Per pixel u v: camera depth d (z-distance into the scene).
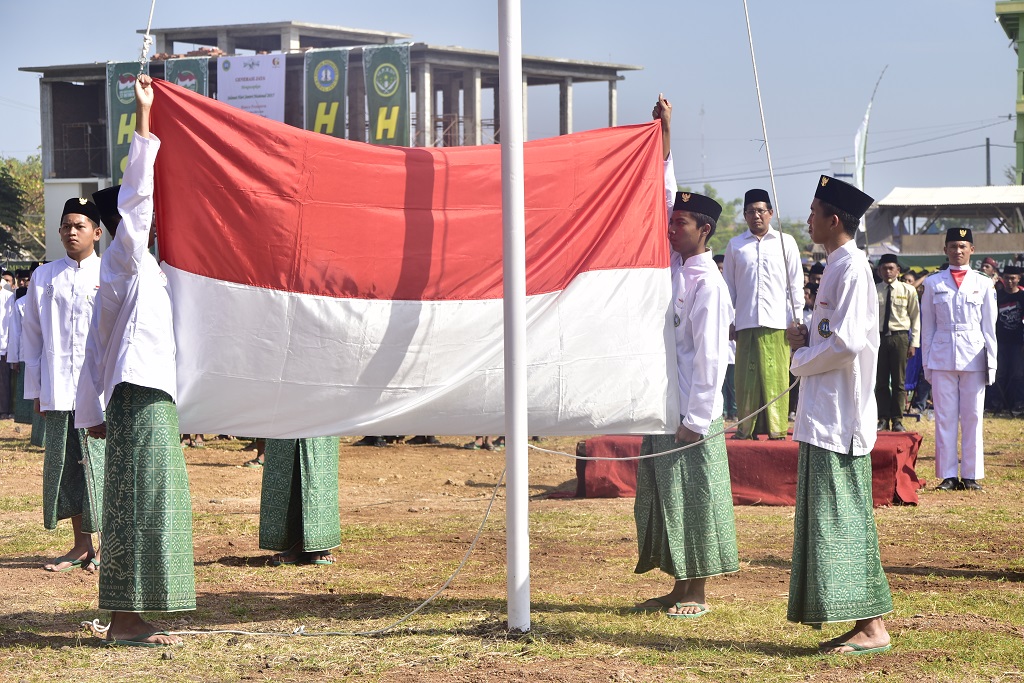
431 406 11.40
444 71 76.19
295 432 11.24
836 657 9.99
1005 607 11.95
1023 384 34.56
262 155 11.02
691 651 10.23
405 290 11.34
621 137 11.73
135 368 10.25
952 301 20.64
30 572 14.30
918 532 16.45
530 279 11.48
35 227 114.75
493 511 18.72
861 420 10.07
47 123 77.69
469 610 11.94
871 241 73.06
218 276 10.97
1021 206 70.56
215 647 10.52
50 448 14.50
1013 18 82.44
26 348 14.73
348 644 10.58
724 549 11.62
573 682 9.32
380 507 19.30
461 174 11.54
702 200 11.70
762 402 21.47
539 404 11.50
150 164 10.45
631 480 19.88
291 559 14.68
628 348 11.60
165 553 10.27
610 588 13.05
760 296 21.38
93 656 10.23
